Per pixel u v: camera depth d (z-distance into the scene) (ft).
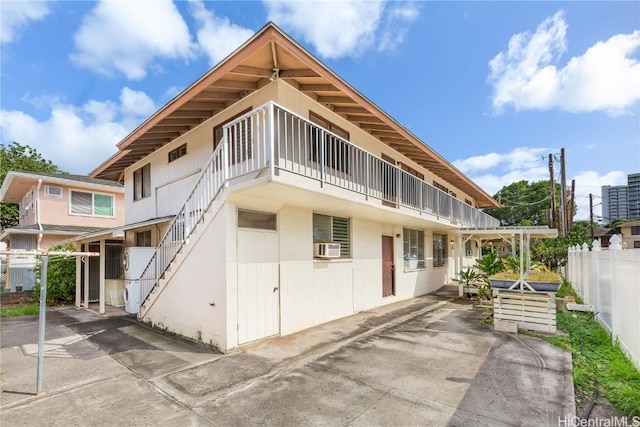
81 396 12.39
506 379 13.43
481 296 32.96
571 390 12.32
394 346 18.15
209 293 18.39
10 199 59.21
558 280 21.44
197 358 16.42
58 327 24.14
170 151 30.66
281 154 20.45
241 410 11.15
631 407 10.71
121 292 33.88
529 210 130.11
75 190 50.98
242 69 19.51
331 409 11.11
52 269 36.09
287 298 20.98
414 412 10.82
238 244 17.99
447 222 39.91
